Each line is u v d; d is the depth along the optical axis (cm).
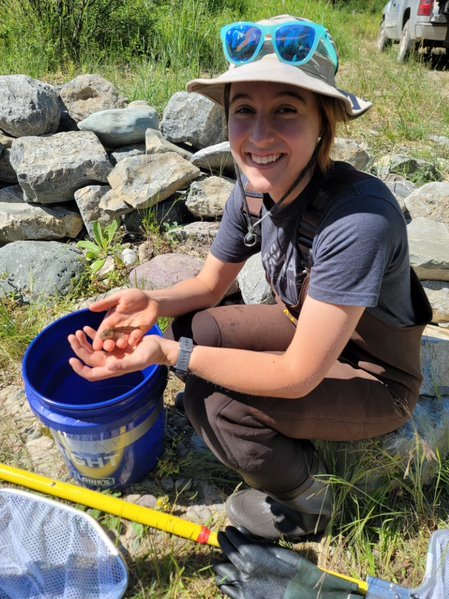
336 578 169
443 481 207
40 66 519
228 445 170
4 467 197
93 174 323
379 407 173
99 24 568
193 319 194
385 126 489
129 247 322
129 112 358
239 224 188
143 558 183
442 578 172
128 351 179
